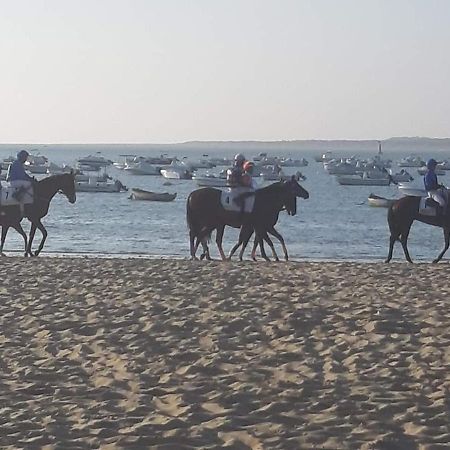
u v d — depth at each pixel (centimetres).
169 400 878
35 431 762
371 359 1045
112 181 7894
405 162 15675
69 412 830
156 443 728
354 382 934
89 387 935
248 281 1761
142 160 13088
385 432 746
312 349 1109
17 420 800
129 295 1569
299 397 873
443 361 1032
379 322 1261
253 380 953
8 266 2072
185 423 784
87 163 12575
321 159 18312
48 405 857
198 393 902
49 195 2447
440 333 1200
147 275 1872
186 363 1047
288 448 707
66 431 764
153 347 1137
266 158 16512
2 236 2491
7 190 2395
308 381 938
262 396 882
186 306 1438
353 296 1536
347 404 838
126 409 841
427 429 752
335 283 1733
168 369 1016
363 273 1939
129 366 1029
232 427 769
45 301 1511
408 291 1614
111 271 1958
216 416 809
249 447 716
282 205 2370
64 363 1054
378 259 3053
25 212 2423
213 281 1761
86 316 1363
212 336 1194
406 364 1020
